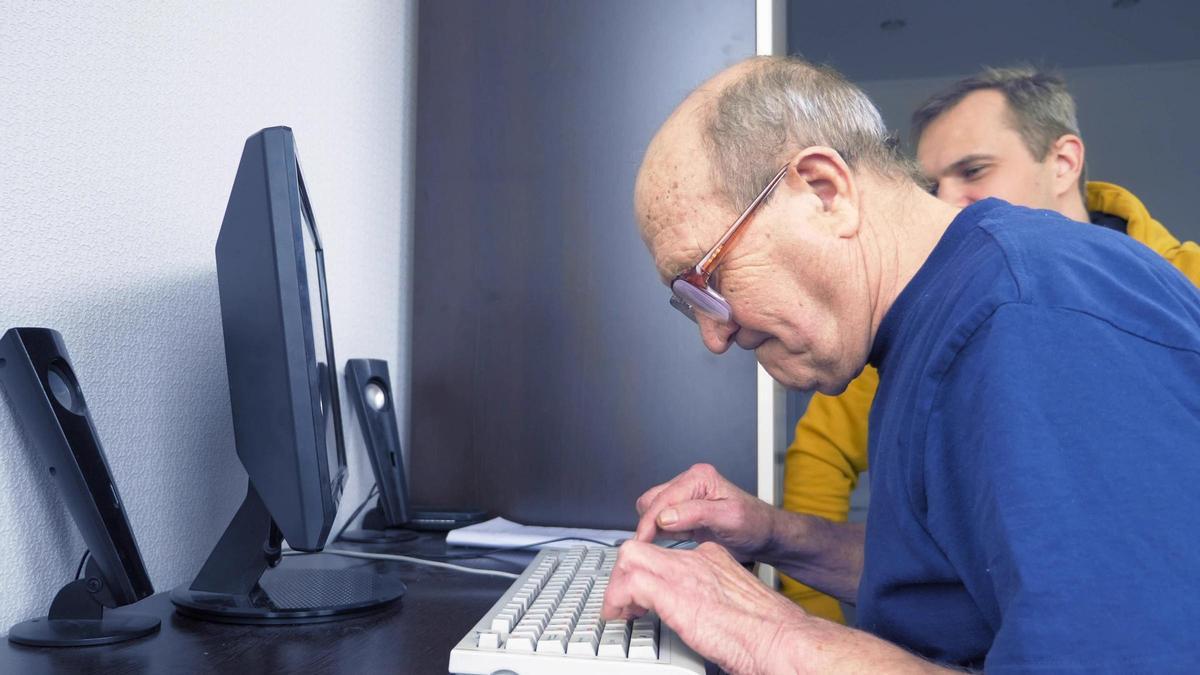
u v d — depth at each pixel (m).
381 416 1.41
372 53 1.50
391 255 1.57
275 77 1.21
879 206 0.78
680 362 1.52
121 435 0.91
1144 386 0.55
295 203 0.80
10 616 0.77
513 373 1.57
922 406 0.62
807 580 1.10
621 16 1.56
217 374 1.07
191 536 1.02
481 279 1.59
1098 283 0.59
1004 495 0.53
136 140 0.94
